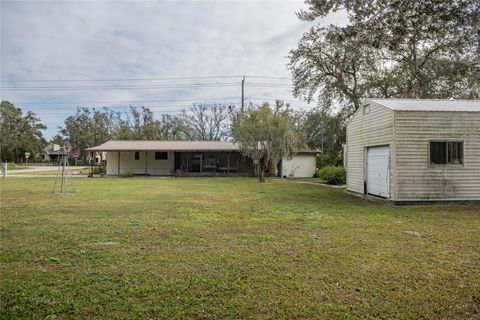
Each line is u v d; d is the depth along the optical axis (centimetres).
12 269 438
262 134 2205
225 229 704
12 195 1366
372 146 1334
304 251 530
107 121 5588
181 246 559
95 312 313
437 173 1162
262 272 429
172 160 3203
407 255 511
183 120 5134
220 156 3247
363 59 2244
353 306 329
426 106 1225
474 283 395
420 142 1158
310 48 2422
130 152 3194
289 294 359
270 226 739
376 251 533
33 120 6688
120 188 1736
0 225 735
